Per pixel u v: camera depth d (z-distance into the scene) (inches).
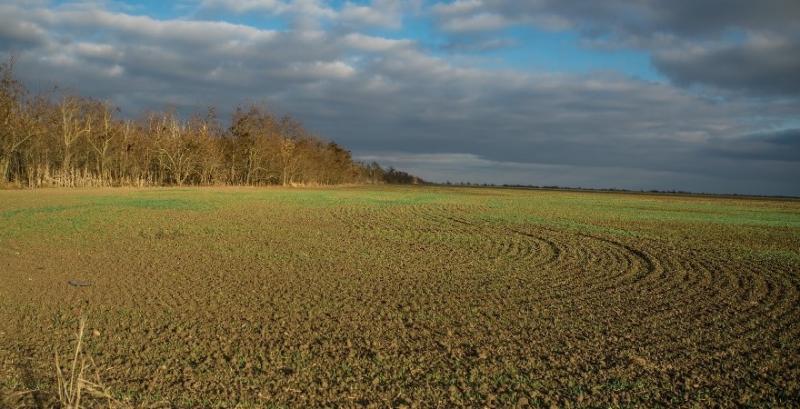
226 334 367.9
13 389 276.8
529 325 404.5
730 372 320.8
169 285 504.7
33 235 785.6
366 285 524.7
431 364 321.4
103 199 1477.6
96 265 589.6
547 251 772.0
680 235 1010.1
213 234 852.6
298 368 310.8
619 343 368.8
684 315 445.7
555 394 285.0
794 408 275.4
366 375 303.6
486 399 276.4
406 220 1165.7
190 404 264.8
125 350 334.0
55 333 362.0
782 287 563.2
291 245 765.3
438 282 546.9
